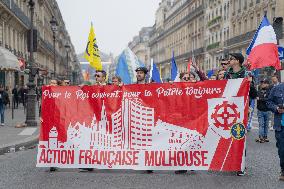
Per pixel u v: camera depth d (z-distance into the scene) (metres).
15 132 15.58
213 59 71.94
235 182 7.51
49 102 8.41
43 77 60.62
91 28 17.66
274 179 7.79
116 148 8.23
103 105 8.29
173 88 8.12
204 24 78.50
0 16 35.56
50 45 78.94
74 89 8.38
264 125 13.45
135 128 8.20
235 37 58.59
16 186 7.29
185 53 93.69
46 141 8.41
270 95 7.82
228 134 7.98
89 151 8.30
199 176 8.00
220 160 7.99
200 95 8.06
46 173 8.34
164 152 8.12
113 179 7.75
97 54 17.72
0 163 9.73
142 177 7.91
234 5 60.47
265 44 11.52
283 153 7.67
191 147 8.06
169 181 7.57
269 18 47.56
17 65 29.64
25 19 47.00
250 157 10.36
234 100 7.98
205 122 8.05
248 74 8.45
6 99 21.22
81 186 7.23
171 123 8.11
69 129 8.35
